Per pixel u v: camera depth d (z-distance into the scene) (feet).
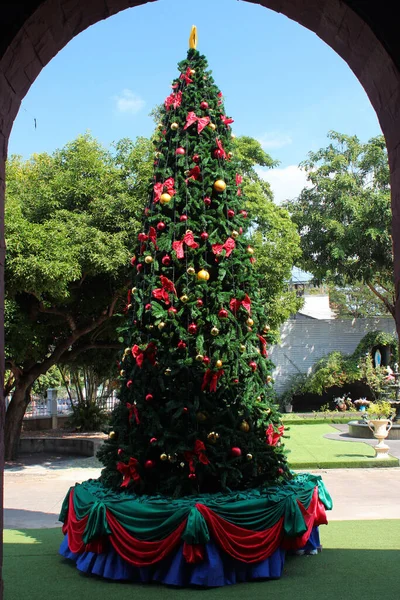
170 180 16.01
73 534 15.35
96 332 44.65
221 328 15.40
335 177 67.51
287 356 73.61
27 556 16.71
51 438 46.44
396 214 9.53
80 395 59.88
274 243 47.60
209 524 13.33
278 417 16.83
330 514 23.24
